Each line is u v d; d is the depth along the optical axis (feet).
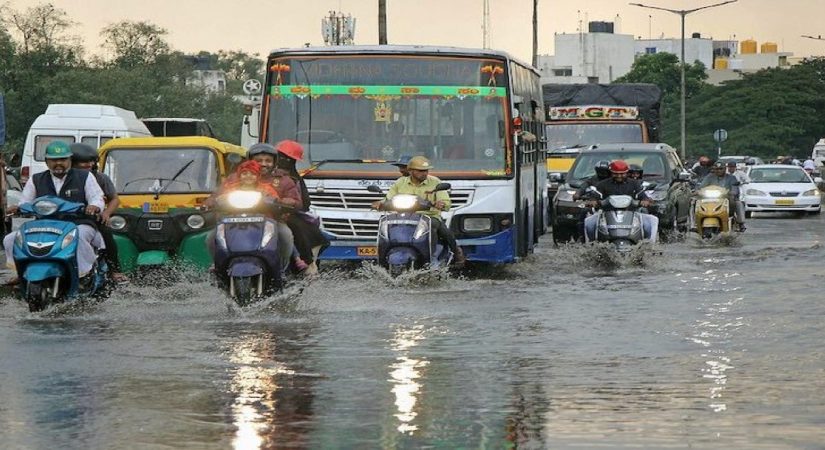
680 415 37.93
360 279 83.41
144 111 465.47
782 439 34.63
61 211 64.85
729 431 35.65
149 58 535.19
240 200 64.85
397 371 46.19
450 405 39.63
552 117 168.66
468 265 94.89
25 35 460.14
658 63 650.84
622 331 57.00
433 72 88.74
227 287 65.67
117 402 40.22
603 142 167.84
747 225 163.63
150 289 76.28
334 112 88.74
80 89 450.30
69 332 57.21
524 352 50.75
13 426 36.65
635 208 97.91
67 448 33.91
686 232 130.52
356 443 34.30
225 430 36.01
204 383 43.68
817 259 100.07
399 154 88.12
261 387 42.88
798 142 621.31
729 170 151.43
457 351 51.08
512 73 90.22
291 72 89.10
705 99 623.77
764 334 55.67
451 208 86.89
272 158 68.54
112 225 80.43
